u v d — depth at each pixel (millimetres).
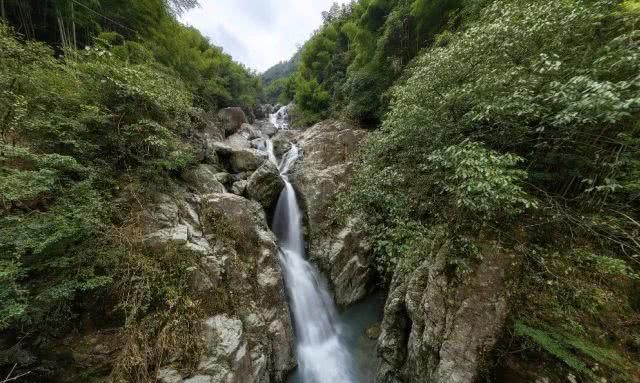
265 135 19781
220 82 20734
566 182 4602
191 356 4324
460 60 5090
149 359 4027
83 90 5512
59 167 4473
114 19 12414
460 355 4102
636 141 3414
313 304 8391
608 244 3898
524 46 4270
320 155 12609
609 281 3688
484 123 4914
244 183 10531
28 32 10109
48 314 3740
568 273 3879
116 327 4172
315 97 20938
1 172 3660
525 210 4559
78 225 4012
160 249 5129
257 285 6484
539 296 3871
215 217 6945
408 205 6590
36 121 4453
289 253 9664
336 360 7078
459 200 4336
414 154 6402
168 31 14500
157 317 4434
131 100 6105
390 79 13578
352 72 16828
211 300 5195
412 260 5930
